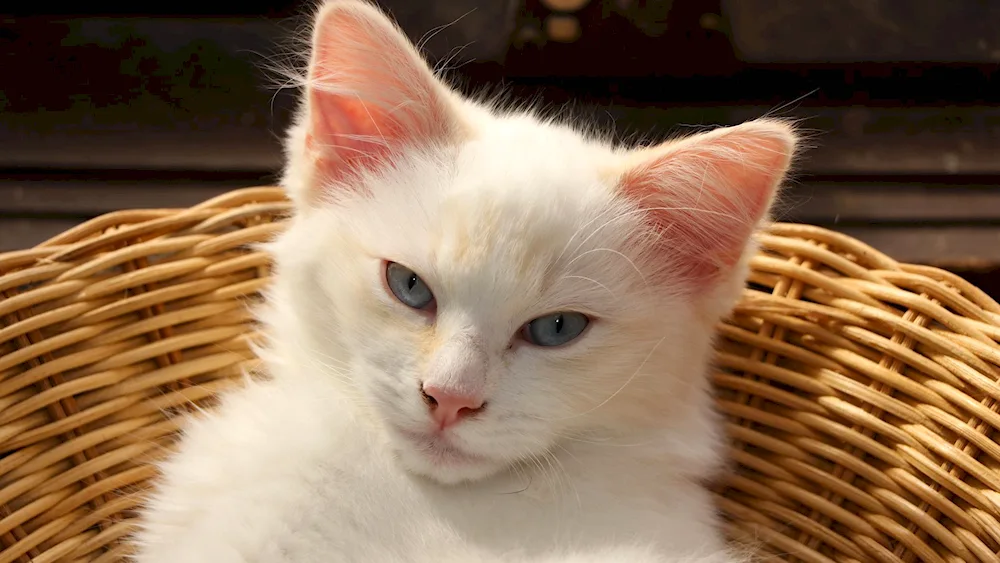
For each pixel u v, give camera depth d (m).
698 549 0.53
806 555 0.56
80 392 0.57
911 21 0.69
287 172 0.55
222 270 0.59
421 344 0.51
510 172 0.52
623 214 0.52
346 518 0.53
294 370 0.55
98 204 0.69
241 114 0.70
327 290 0.53
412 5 0.69
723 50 0.69
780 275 0.59
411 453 0.52
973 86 0.70
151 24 0.69
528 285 0.51
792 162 0.54
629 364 0.52
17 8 0.69
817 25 0.69
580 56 0.69
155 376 0.58
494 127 0.54
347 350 0.53
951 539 0.55
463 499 0.53
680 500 0.54
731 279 0.54
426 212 0.51
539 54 0.69
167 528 0.54
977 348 0.56
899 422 0.56
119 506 0.56
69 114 0.69
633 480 0.54
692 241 0.53
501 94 0.67
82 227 0.58
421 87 0.53
